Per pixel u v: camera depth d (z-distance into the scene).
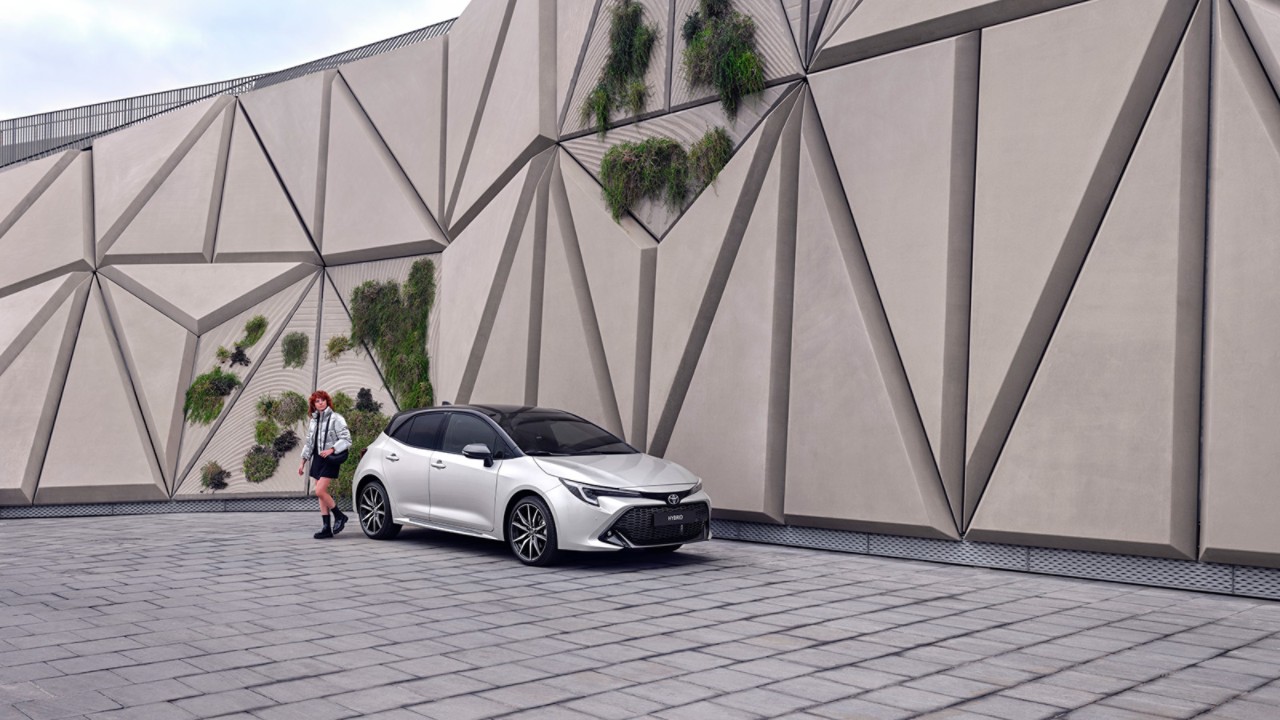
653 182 12.08
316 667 5.37
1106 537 8.28
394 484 10.71
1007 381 8.95
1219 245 7.86
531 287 13.36
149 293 15.88
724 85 11.31
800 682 5.10
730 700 4.77
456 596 7.56
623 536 8.80
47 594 7.58
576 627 6.44
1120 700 4.78
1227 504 7.68
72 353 15.49
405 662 5.49
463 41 15.38
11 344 15.45
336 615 6.80
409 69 15.97
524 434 9.88
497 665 5.43
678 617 6.78
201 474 15.06
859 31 10.22
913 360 9.66
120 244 16.19
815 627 6.46
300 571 8.77
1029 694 4.89
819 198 10.52
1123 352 8.29
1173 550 7.95
